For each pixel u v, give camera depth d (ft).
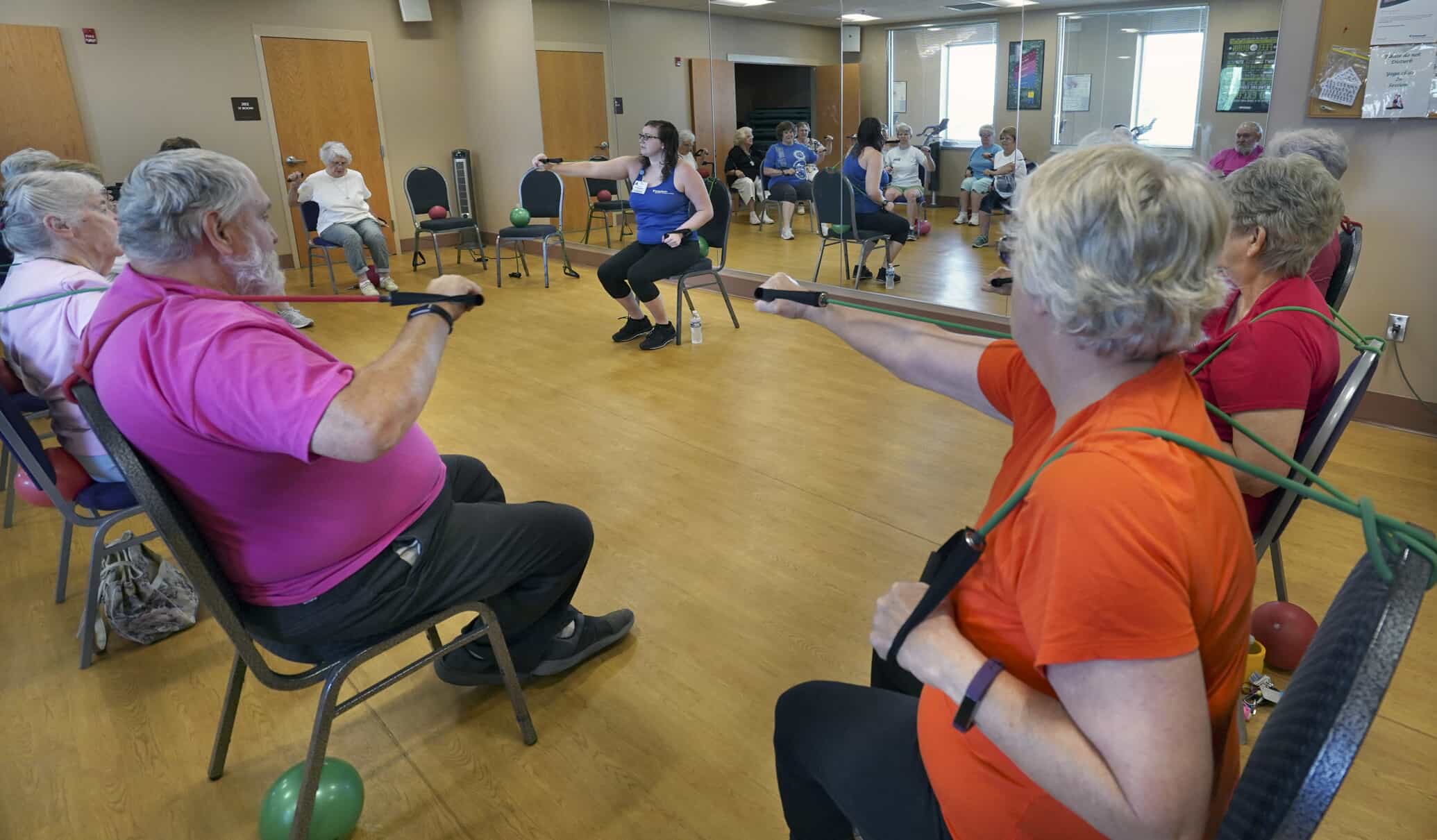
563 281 20.74
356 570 4.32
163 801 5.18
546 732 5.67
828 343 14.61
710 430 10.79
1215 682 2.35
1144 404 2.34
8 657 6.62
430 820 4.98
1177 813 2.04
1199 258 2.22
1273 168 4.80
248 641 4.08
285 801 4.69
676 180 14.20
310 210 19.39
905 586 2.77
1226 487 2.27
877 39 14.69
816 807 3.59
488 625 5.10
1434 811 4.74
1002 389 3.55
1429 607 6.62
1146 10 11.25
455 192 25.94
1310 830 1.88
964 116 13.76
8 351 6.03
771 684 6.07
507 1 22.72
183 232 3.84
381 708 5.95
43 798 5.20
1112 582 2.07
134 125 19.97
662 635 6.65
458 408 11.82
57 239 6.36
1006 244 2.55
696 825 4.90
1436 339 9.70
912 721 3.24
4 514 8.80
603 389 12.50
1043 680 2.46
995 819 2.61
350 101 23.21
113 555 6.77
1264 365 4.49
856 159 15.65
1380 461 9.24
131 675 6.40
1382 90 9.37
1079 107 12.23
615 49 20.49
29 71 18.35
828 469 9.54
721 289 15.49
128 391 3.59
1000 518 2.45
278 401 3.46
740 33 17.43
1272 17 10.11
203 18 20.47
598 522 8.46
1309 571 7.14
